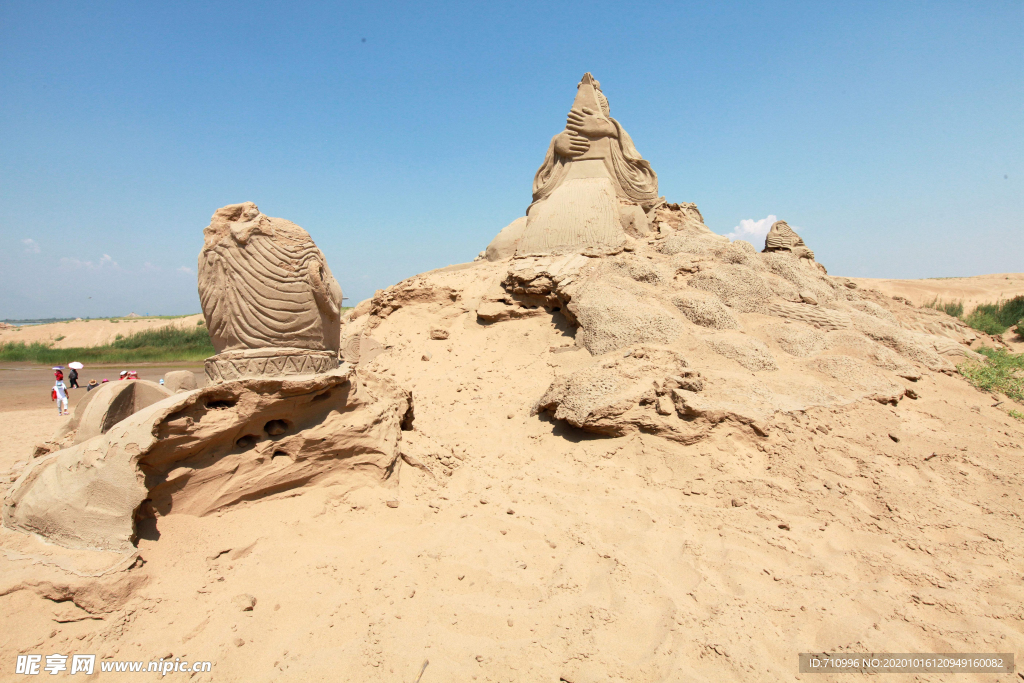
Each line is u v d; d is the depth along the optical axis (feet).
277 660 11.64
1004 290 80.28
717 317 27.07
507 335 32.86
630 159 41.22
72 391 58.80
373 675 11.29
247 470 15.80
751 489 18.07
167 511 14.69
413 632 12.47
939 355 29.07
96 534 13.16
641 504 17.60
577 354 27.66
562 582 14.02
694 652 11.66
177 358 100.22
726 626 12.37
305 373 15.98
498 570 14.60
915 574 14.29
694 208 43.57
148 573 13.10
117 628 11.93
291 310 15.99
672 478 19.02
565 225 37.63
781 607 13.10
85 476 13.42
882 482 18.44
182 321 126.31
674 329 26.07
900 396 24.17
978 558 15.10
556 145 42.32
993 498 18.22
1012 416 25.45
